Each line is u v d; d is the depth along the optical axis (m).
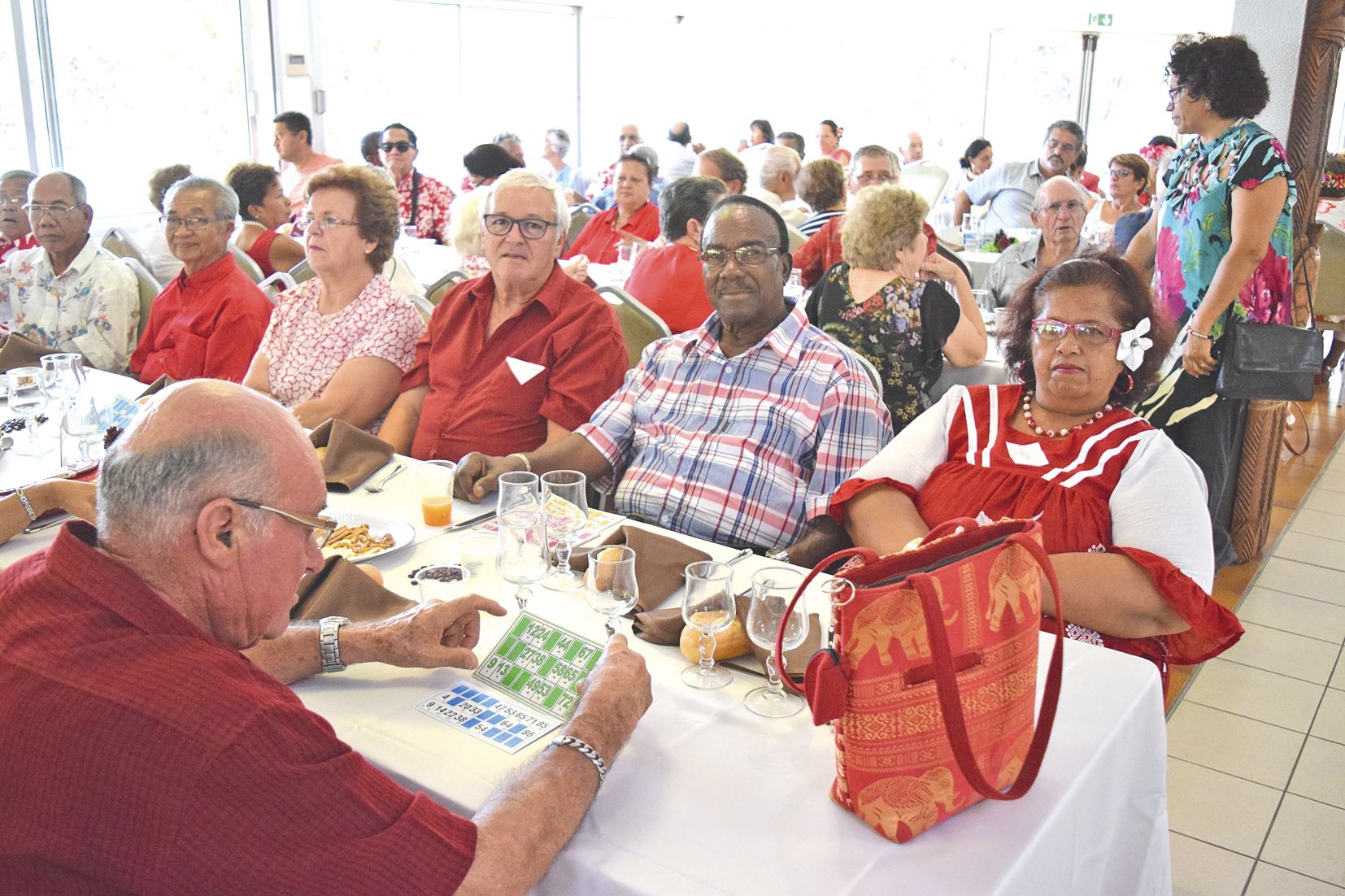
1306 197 3.54
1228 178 3.04
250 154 7.96
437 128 10.23
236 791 0.89
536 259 2.62
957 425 2.02
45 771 0.90
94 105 7.02
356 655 1.41
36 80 6.66
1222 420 3.25
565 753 1.14
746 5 11.78
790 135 9.37
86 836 0.89
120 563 0.99
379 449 2.32
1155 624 1.70
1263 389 3.07
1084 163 6.93
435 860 0.97
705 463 2.25
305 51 8.05
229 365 3.36
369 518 1.97
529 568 1.53
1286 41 3.45
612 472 2.46
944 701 1.04
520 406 2.64
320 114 8.23
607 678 1.26
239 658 0.99
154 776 0.88
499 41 10.55
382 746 1.25
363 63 9.41
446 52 10.10
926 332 3.08
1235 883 2.09
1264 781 2.44
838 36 12.01
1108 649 1.61
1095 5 10.66
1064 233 4.16
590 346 2.63
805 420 2.25
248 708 0.92
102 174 7.17
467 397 2.70
